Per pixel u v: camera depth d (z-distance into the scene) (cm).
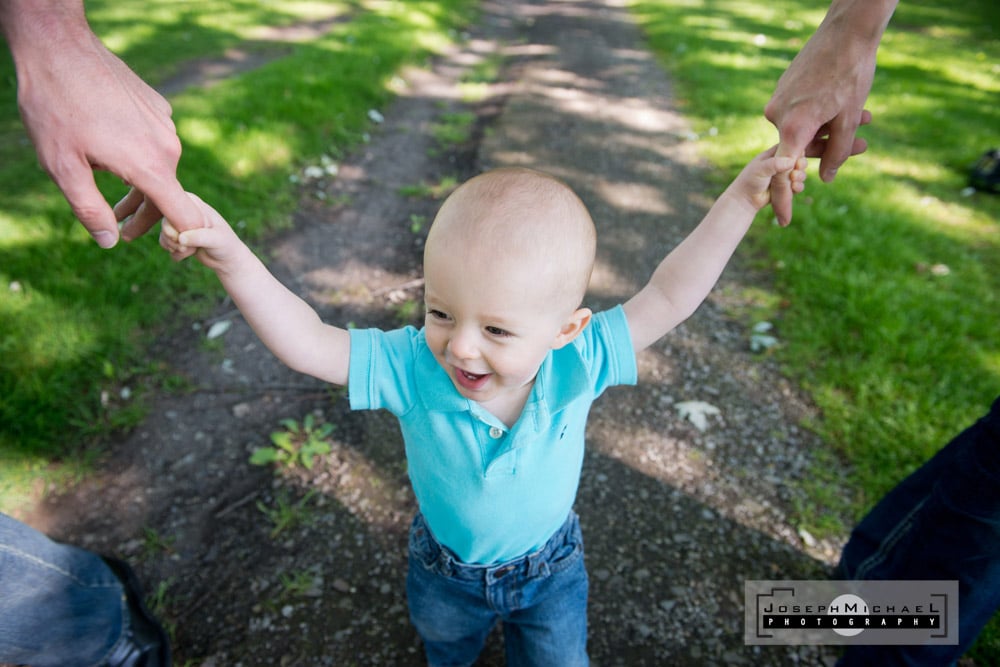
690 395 246
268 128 400
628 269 323
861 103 100
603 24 846
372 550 190
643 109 539
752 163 105
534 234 83
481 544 113
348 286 302
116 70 70
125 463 210
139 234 79
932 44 806
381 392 103
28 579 135
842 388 244
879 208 360
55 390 219
